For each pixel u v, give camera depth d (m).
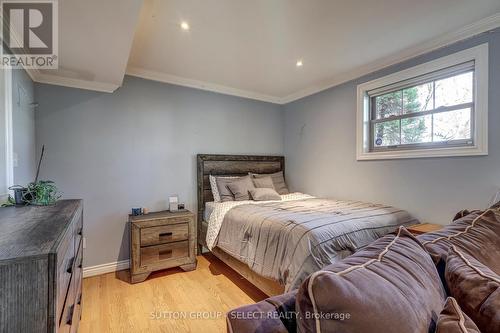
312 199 3.24
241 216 2.41
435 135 2.45
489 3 1.79
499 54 1.99
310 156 3.73
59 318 0.79
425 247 1.00
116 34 1.75
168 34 2.17
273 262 1.87
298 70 2.99
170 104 3.19
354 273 0.63
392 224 2.15
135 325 1.84
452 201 2.26
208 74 3.10
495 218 1.33
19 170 1.96
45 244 0.76
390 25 2.07
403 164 2.63
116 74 2.43
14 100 1.87
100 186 2.74
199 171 3.33
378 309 0.54
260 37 2.24
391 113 2.83
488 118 2.05
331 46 2.42
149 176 3.03
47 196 1.64
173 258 2.72
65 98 2.57
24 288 0.66
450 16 1.95
